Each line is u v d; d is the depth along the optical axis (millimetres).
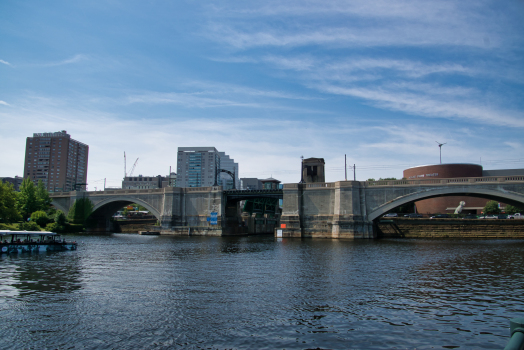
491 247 68562
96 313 25656
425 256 55188
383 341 20641
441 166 133750
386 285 34375
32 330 22438
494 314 25391
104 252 63031
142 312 25875
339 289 32719
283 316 24984
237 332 22047
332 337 21250
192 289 32781
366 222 93438
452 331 22141
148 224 147500
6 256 56250
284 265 46875
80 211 131875
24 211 125062
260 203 143750
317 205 101312
